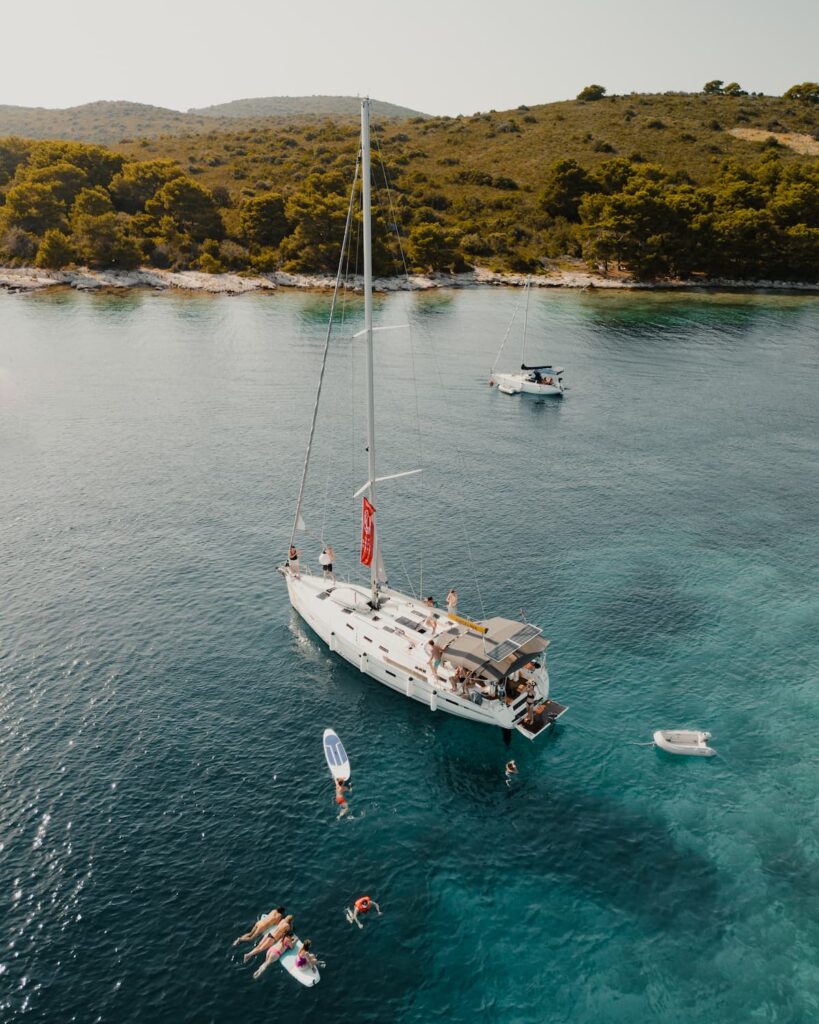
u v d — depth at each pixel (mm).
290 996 25062
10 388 91500
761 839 31562
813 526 60250
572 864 30281
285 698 39688
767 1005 24984
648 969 26172
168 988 25203
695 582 51500
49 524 57750
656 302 161125
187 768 34656
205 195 177375
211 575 51281
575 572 52531
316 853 30516
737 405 93375
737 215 175500
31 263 159125
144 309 138250
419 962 26328
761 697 40281
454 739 37125
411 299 159125
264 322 132625
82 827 31266
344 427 82562
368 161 35844
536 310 150750
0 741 35781
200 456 72500
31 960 25938
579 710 39312
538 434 82062
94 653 42688
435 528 58750
